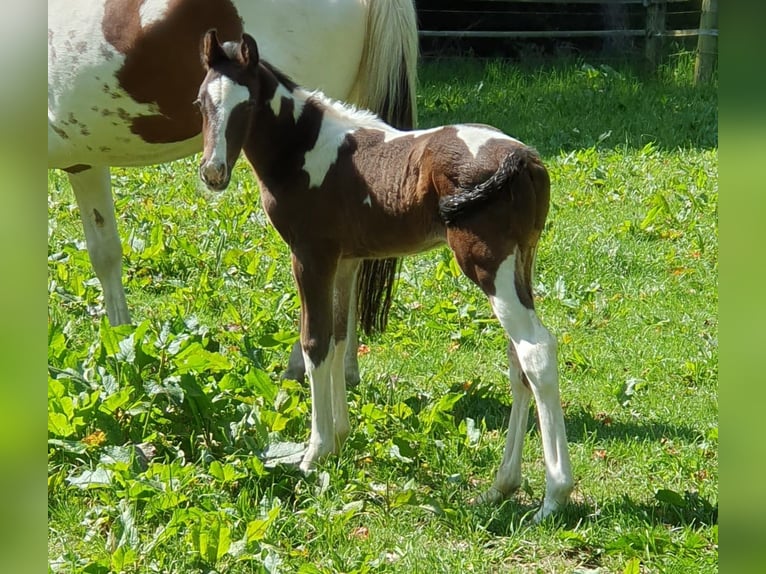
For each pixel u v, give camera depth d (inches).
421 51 595.2
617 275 275.7
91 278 259.1
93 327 229.6
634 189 350.9
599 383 210.8
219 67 155.3
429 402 199.5
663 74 541.0
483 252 144.9
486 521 153.3
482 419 191.9
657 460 174.4
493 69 541.0
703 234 303.1
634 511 154.8
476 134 149.9
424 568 138.6
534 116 459.8
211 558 136.3
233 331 228.7
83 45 200.7
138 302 253.1
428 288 263.3
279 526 148.9
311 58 200.2
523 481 163.8
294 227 164.7
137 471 160.7
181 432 172.9
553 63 566.3
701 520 153.0
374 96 204.2
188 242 279.1
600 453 177.9
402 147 156.9
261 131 161.9
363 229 160.7
